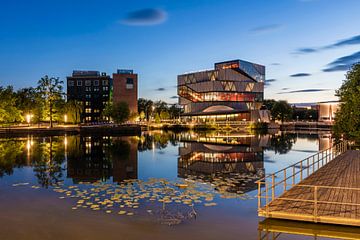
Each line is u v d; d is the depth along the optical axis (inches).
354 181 797.2
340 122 1465.3
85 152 1820.9
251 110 5108.3
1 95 3277.6
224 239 538.9
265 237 533.6
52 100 3742.6
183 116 6166.3
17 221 633.6
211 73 5876.0
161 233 567.2
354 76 1457.9
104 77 6683.1
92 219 639.1
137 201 757.9
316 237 521.7
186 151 1925.4
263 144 2410.2
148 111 7180.1
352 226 539.2
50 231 581.6
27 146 2134.6
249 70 6038.4
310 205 605.0
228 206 721.6
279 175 1125.1
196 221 625.9
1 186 940.0
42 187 922.7
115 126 3863.2
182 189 881.5
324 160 1471.5
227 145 2329.0
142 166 1344.7
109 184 947.3
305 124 5644.7
